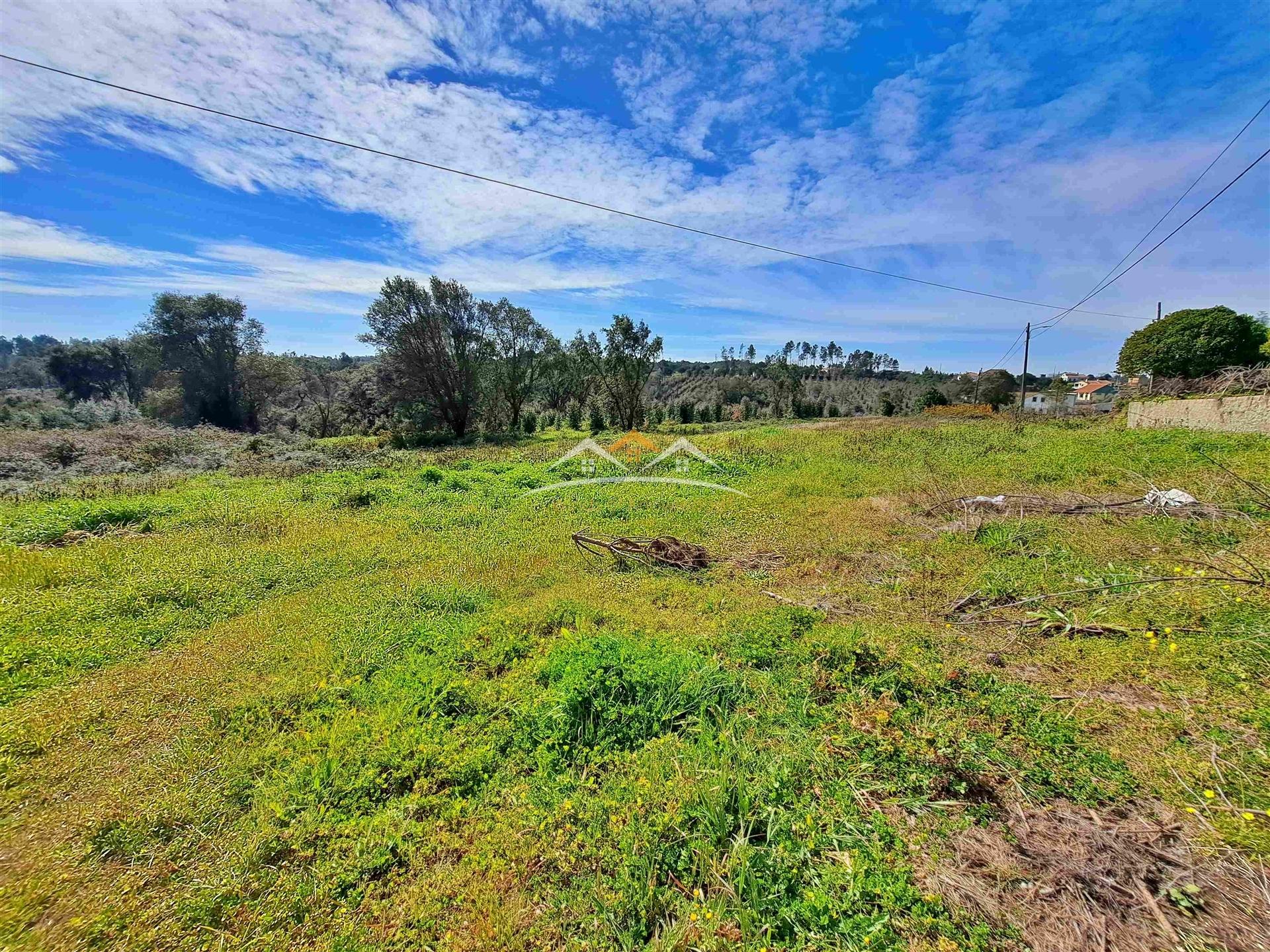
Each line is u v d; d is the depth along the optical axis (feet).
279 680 11.23
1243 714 8.32
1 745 9.11
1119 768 7.61
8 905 6.15
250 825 7.47
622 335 82.53
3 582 16.60
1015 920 5.63
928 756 7.95
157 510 27.07
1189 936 5.33
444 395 80.89
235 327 91.86
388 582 17.11
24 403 74.90
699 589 16.10
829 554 18.70
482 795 8.05
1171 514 18.53
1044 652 11.17
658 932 5.85
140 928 5.96
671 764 8.34
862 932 5.49
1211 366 51.13
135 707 10.32
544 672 11.16
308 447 59.06
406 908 6.30
